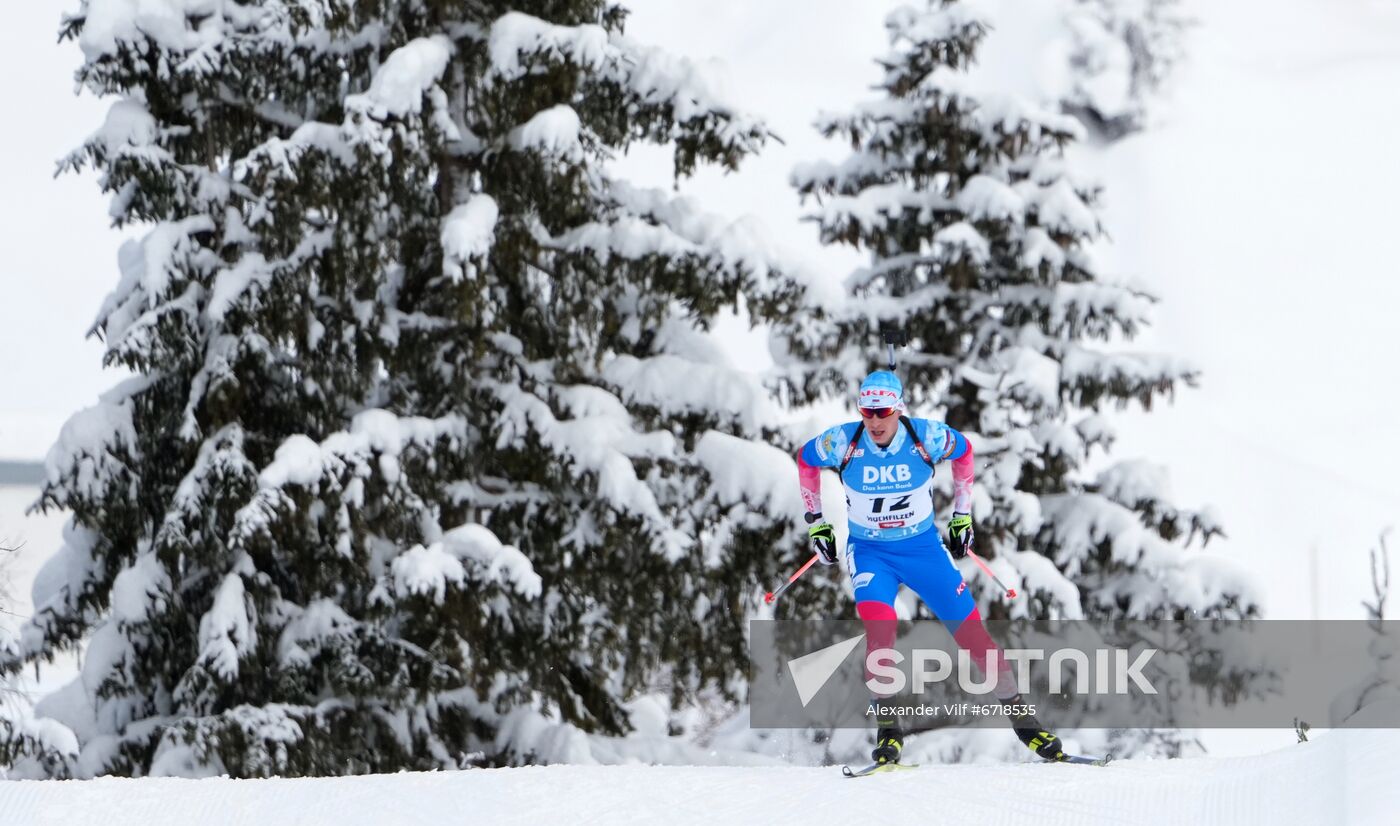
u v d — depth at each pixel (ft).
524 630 43.83
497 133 44.21
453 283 40.75
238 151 46.09
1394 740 18.63
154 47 43.65
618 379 46.52
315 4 40.60
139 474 43.24
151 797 23.80
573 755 42.34
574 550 43.68
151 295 41.24
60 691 44.06
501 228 43.68
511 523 45.11
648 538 41.57
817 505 24.14
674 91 44.37
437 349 44.50
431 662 40.70
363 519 40.16
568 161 41.63
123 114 43.19
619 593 44.60
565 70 42.37
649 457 43.19
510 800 22.00
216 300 40.63
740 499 42.22
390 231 43.04
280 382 42.37
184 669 43.32
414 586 38.50
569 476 42.91
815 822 19.88
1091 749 52.90
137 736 42.16
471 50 45.96
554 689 45.42
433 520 42.68
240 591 40.34
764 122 44.45
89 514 42.01
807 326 44.32
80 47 43.09
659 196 46.93
